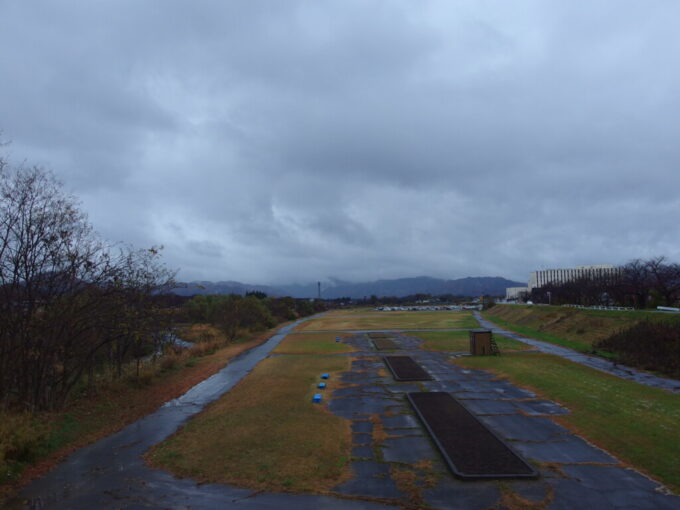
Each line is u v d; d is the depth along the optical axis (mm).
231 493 9781
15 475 10750
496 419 15695
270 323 67750
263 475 10703
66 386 17219
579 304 76500
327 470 11008
